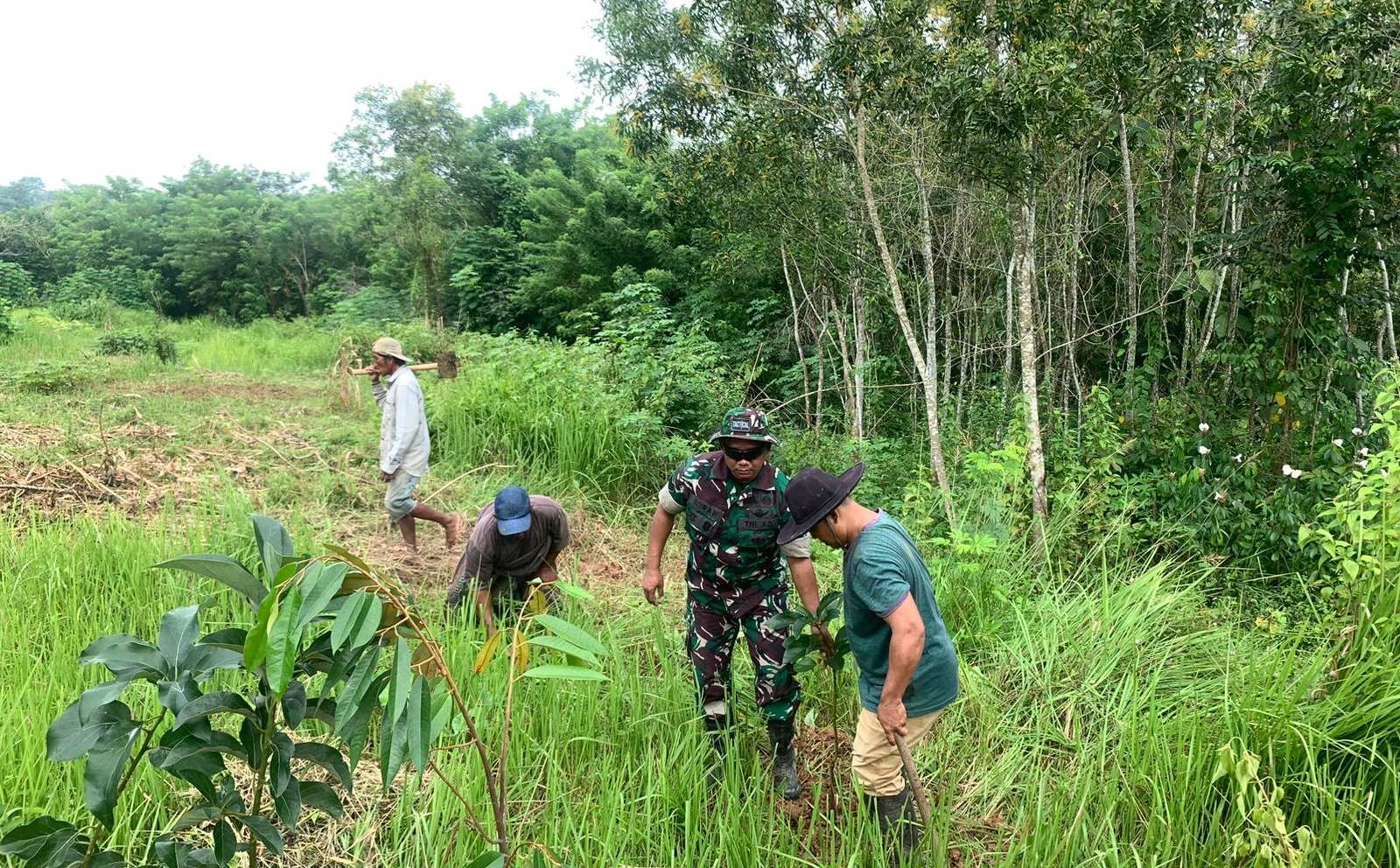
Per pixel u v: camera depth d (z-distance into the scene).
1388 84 6.17
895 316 11.55
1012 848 2.74
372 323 19.36
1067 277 9.52
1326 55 5.83
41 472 6.39
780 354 13.94
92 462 6.81
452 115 21.69
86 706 1.54
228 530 5.32
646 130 8.35
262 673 1.73
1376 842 2.74
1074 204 9.04
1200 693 3.65
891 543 2.73
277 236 31.80
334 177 22.55
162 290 32.53
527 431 7.95
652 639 4.39
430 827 2.79
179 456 7.34
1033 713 3.78
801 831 3.11
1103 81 5.38
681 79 7.95
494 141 25.09
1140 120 7.91
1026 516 5.90
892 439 9.62
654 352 9.66
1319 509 5.40
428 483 7.26
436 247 20.84
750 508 3.27
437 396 8.90
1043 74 5.26
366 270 31.36
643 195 17.02
